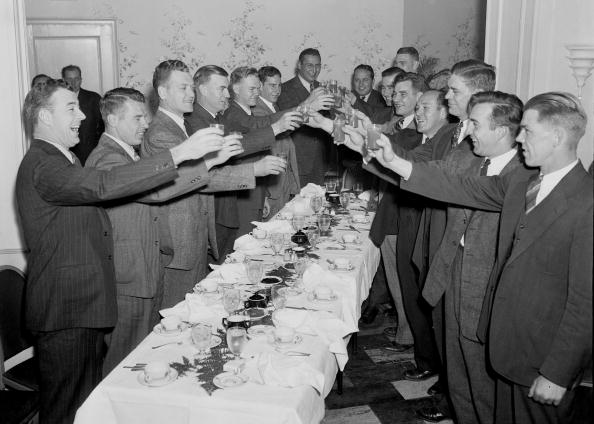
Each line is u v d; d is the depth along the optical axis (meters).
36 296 2.12
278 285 2.33
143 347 1.90
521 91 3.15
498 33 3.30
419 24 6.36
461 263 2.32
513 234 1.93
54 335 2.16
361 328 3.88
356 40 6.66
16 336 2.53
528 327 1.79
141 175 2.00
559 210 1.74
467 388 2.41
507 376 1.85
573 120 1.73
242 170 3.05
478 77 2.51
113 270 2.29
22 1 2.96
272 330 2.01
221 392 1.63
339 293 2.38
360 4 6.60
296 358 1.82
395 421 2.75
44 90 2.10
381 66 6.75
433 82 3.30
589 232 1.63
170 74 2.86
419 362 3.18
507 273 1.85
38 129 2.14
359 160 4.70
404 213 3.13
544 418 1.81
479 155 2.33
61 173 2.03
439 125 3.03
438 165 2.57
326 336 1.96
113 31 6.30
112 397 1.66
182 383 1.68
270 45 6.54
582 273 1.63
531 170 1.99
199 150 2.05
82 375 2.21
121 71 6.39
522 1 3.10
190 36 6.41
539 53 3.04
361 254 2.92
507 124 2.17
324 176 5.46
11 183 3.01
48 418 2.20
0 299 2.46
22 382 2.37
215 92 3.46
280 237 2.76
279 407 1.57
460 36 5.64
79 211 2.15
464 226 2.31
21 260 3.06
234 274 2.47
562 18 2.97
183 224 2.89
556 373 1.66
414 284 3.13
